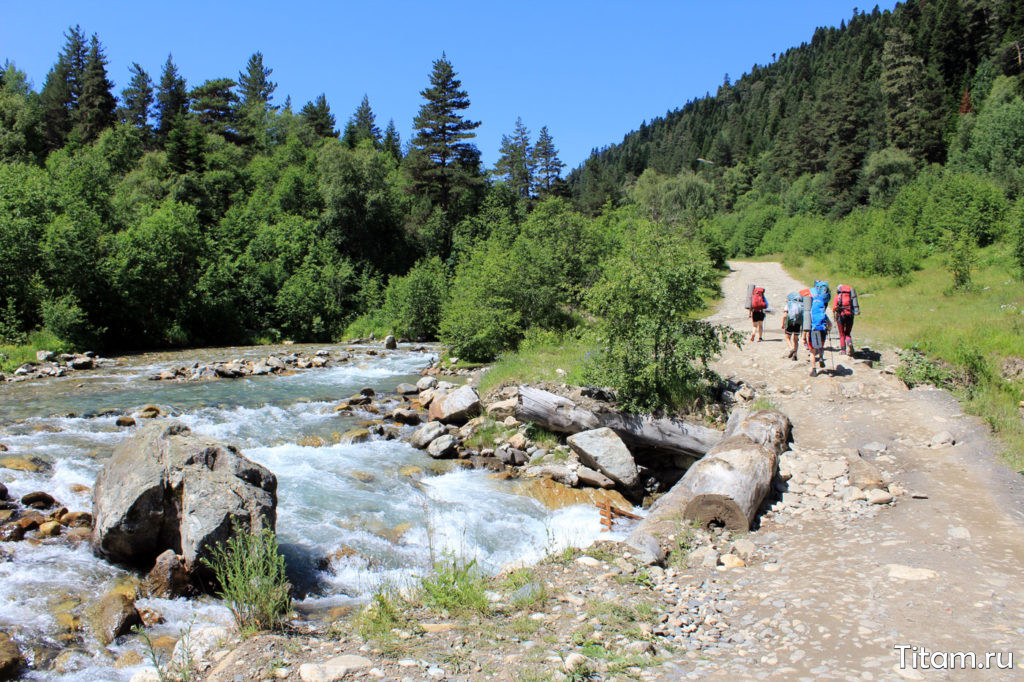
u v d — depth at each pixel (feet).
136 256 103.45
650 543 21.97
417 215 212.43
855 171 242.37
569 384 42.50
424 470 36.52
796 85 483.10
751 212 269.23
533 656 14.06
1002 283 78.33
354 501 30.58
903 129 236.63
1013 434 30.81
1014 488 25.70
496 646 14.74
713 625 16.14
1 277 85.46
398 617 16.96
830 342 52.03
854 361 44.68
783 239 222.48
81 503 27.89
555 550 25.57
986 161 173.27
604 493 33.94
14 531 23.41
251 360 79.51
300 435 42.86
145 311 103.50
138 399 52.26
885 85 260.62
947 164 195.72
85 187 116.57
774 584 18.45
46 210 98.02
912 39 292.20
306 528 26.73
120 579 21.04
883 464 30.12
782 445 31.73
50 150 196.65
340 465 36.65
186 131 183.01
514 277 79.87
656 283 37.91
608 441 35.40
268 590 17.78
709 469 26.08
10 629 17.63
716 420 37.27
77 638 17.51
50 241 90.79
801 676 13.12
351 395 56.65
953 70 281.13
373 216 184.55
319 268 148.15
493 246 99.19
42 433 39.29
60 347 82.33
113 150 185.68
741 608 16.99
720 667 13.65
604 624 15.93
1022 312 56.49
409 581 22.40
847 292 45.96
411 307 123.75
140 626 18.21
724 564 20.45
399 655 14.30
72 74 232.53
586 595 17.95
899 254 107.14
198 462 22.52
